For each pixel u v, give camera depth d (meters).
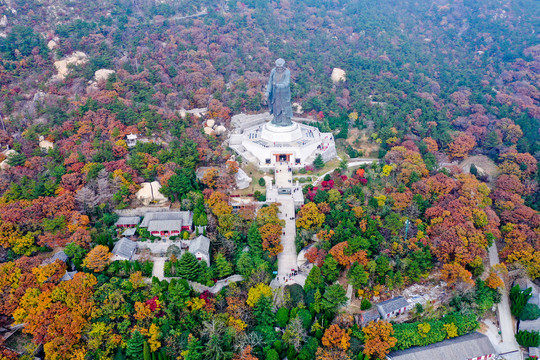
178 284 164.00
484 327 175.62
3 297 161.25
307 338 159.62
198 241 188.38
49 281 167.38
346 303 167.25
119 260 179.38
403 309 170.88
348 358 150.12
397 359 155.38
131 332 156.25
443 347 160.50
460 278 177.88
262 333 161.75
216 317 161.12
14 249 179.12
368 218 196.88
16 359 153.38
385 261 175.88
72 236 183.75
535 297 181.38
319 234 191.88
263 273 178.75
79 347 154.00
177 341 154.75
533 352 165.25
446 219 199.75
